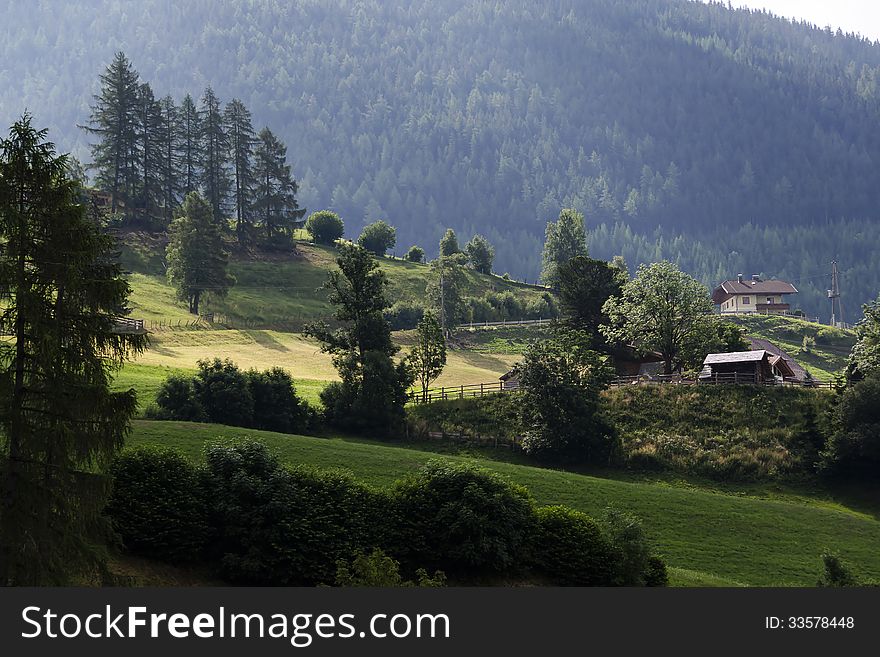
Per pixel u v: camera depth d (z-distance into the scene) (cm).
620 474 10981
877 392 10944
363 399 11800
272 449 8750
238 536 5344
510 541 5919
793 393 12531
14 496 3766
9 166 3850
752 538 8356
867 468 10706
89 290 3953
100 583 4403
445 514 5806
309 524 5434
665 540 8106
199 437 8550
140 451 5506
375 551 4753
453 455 11238
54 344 3791
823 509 9550
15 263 3825
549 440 11169
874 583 7462
